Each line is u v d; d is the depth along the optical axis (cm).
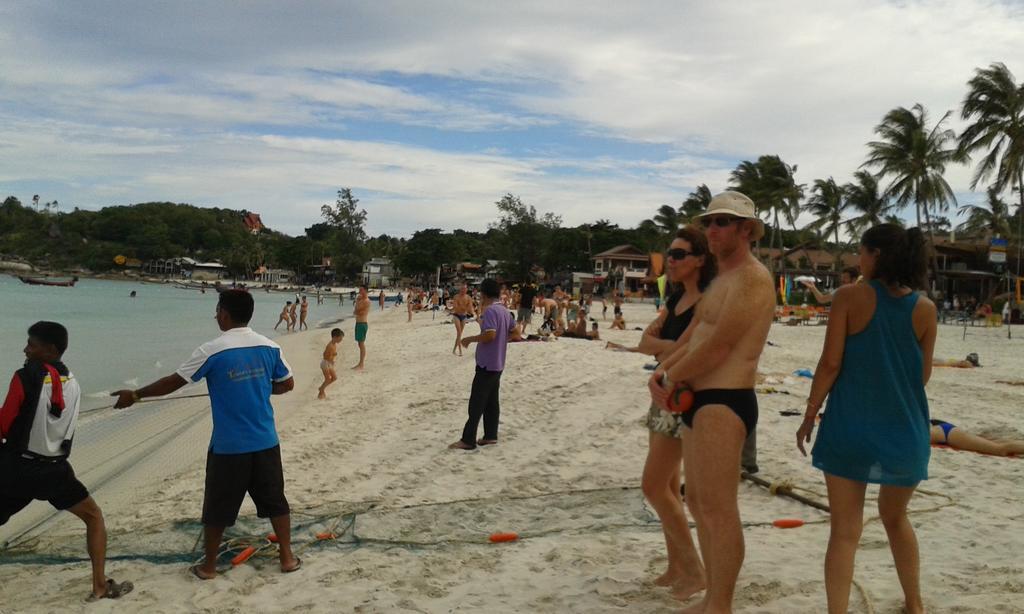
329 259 14450
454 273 12100
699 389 316
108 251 16288
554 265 9369
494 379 808
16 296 6631
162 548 504
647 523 528
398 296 6988
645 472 391
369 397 1272
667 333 399
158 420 1105
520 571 442
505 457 761
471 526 541
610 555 460
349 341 2689
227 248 17625
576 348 1739
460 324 1928
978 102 3788
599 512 561
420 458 772
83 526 579
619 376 1229
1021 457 709
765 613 357
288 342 2705
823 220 5756
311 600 410
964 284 5203
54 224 16938
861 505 321
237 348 453
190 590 433
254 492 459
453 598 404
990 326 3259
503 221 8800
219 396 448
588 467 702
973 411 977
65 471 420
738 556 311
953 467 664
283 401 1269
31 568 478
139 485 722
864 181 5428
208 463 452
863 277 329
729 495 310
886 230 320
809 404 333
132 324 3516
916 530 489
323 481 692
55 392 416
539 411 1003
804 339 2525
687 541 391
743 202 317
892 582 390
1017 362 1775
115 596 425
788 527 506
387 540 512
